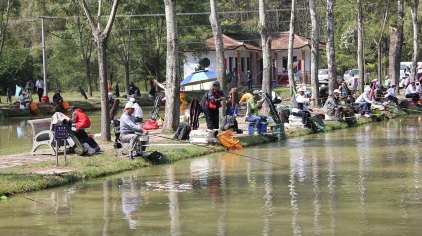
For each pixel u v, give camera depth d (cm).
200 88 7244
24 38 8588
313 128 3366
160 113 4638
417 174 1945
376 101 4522
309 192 1675
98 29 2503
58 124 2075
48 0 6712
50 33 7950
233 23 8875
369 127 3662
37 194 1692
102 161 2094
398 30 5641
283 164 2198
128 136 2161
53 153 2219
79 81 8556
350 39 7575
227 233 1274
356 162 2225
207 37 7875
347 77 7912
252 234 1262
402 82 6862
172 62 2844
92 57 7706
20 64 7919
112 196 1658
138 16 6850
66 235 1285
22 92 5375
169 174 2000
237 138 2753
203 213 1453
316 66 4534
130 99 2967
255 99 3012
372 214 1412
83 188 1772
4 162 2089
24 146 2730
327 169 2072
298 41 7838
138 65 8425
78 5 6538
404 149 2591
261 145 2789
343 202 1542
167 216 1431
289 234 1257
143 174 2000
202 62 7681
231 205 1531
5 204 1574
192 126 2745
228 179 1900
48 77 8544
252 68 8212
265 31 3712
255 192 1689
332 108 3703
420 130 3425
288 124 3384
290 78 4459
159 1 6975
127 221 1391
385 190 1688
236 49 7556
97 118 4634
